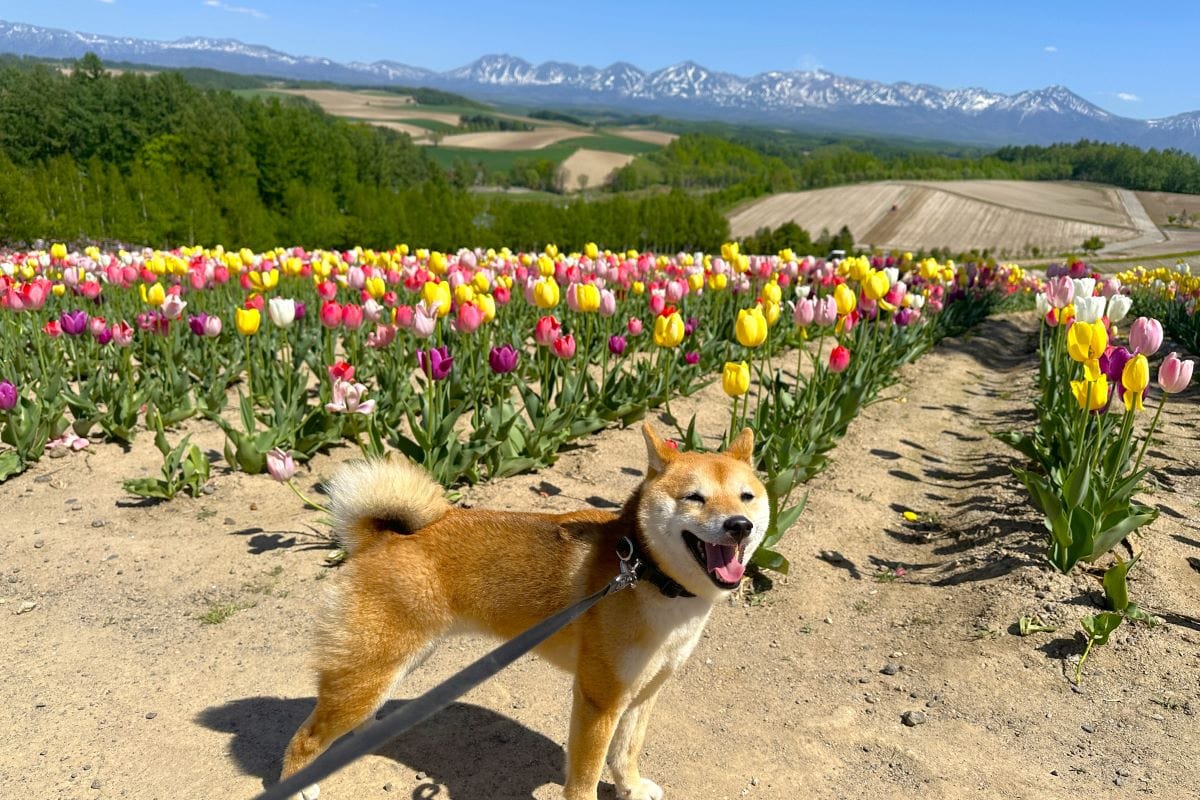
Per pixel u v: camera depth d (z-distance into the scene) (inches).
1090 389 63.4
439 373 73.0
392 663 40.7
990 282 237.3
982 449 102.7
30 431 83.0
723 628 59.7
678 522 37.6
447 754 46.4
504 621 41.3
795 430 82.5
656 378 105.2
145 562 65.9
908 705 51.1
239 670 52.7
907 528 78.1
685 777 44.8
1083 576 62.4
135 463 85.6
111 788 42.2
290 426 86.4
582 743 39.3
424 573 40.6
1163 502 79.4
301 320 119.8
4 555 66.7
